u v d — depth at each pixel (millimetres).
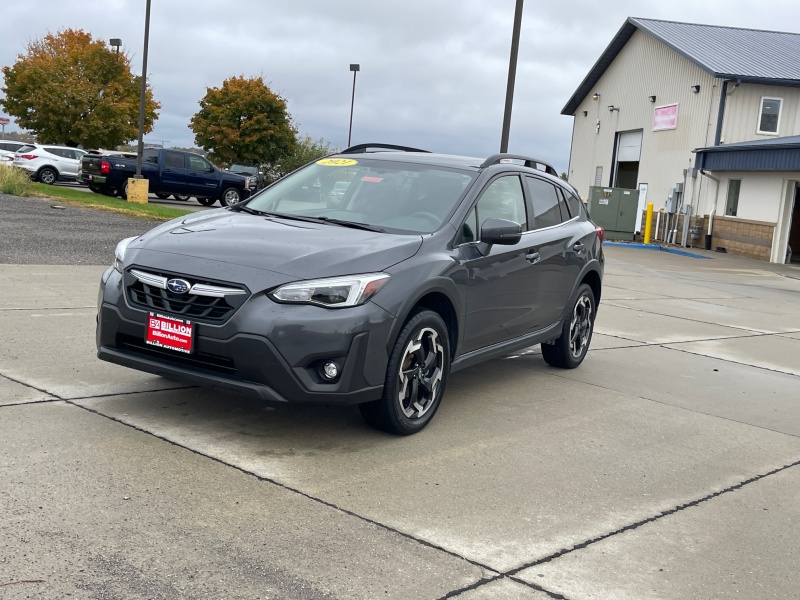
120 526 3344
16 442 4152
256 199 5895
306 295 4238
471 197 5492
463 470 4402
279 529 3463
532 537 3641
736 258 25453
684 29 32281
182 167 26766
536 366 7270
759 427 5863
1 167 22062
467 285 5172
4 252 10930
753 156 24922
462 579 3186
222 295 4234
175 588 2906
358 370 4332
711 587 3328
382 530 3559
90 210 19016
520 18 13898
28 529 3236
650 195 31766
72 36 47219
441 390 5031
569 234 6801
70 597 2777
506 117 14242
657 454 5016
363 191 5602
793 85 27562
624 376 7168
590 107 36812
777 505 4332
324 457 4379
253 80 45094
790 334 10641
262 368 4180
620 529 3826
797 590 3371
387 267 4551
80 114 41969
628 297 13289
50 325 6902
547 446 4965
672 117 30406
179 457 4168
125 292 4523
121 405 4926
